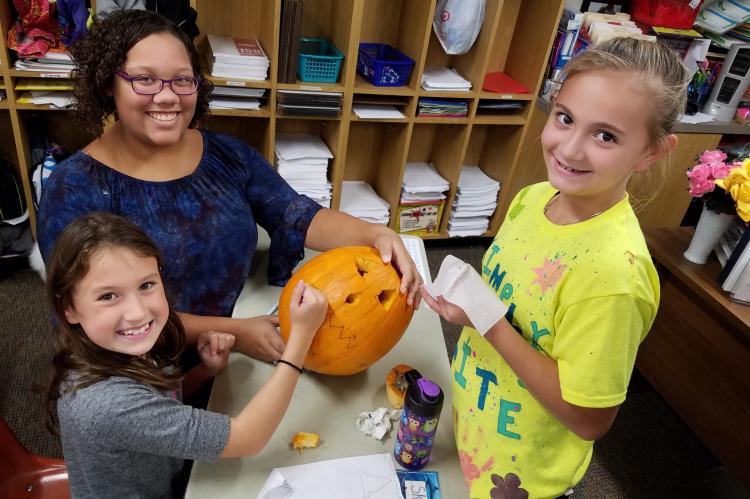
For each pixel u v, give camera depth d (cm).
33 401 192
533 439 91
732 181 173
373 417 104
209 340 111
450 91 268
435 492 93
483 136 326
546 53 271
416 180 299
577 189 77
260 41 256
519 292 88
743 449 187
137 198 122
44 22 215
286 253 140
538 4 274
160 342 101
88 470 86
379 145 306
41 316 229
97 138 128
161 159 126
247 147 144
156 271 88
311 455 96
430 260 307
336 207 282
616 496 192
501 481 93
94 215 85
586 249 79
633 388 243
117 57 110
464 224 313
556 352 81
